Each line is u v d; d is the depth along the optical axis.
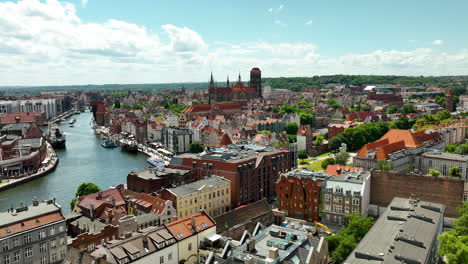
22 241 95.69
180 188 144.38
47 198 195.88
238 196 160.62
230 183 159.75
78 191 166.62
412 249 80.94
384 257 78.69
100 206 134.12
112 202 139.75
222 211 155.00
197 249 107.38
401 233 88.31
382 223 98.38
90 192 164.12
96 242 112.81
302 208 147.50
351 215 120.50
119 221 115.69
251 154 184.38
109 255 88.94
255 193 171.25
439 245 91.25
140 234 100.06
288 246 84.00
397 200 115.62
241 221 130.50
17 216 99.81
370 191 146.12
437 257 95.00
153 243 97.19
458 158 195.50
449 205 132.50
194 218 107.69
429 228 92.00
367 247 84.19
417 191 137.75
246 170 164.25
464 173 188.62
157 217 127.62
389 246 84.12
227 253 84.00
